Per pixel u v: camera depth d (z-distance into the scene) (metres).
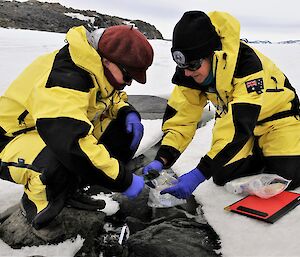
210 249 1.37
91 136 1.29
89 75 1.35
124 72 1.39
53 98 1.26
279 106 1.76
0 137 1.51
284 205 1.57
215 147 1.50
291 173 1.70
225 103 1.66
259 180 1.67
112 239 1.46
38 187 1.37
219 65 1.53
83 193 1.69
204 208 1.62
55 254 1.34
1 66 3.90
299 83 3.87
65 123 1.23
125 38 1.36
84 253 1.38
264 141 1.81
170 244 1.37
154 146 2.34
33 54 4.59
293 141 1.74
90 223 1.48
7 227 1.44
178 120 1.79
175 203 1.64
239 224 1.47
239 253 1.32
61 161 1.26
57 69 1.32
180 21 1.54
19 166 1.40
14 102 1.45
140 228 1.53
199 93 1.77
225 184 1.76
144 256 1.34
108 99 1.55
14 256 1.33
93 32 1.42
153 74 4.65
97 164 1.26
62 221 1.46
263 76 1.55
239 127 1.47
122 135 1.73
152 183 1.65
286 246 1.33
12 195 1.67
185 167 2.00
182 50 1.51
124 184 1.32
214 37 1.54
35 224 1.34
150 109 3.07
